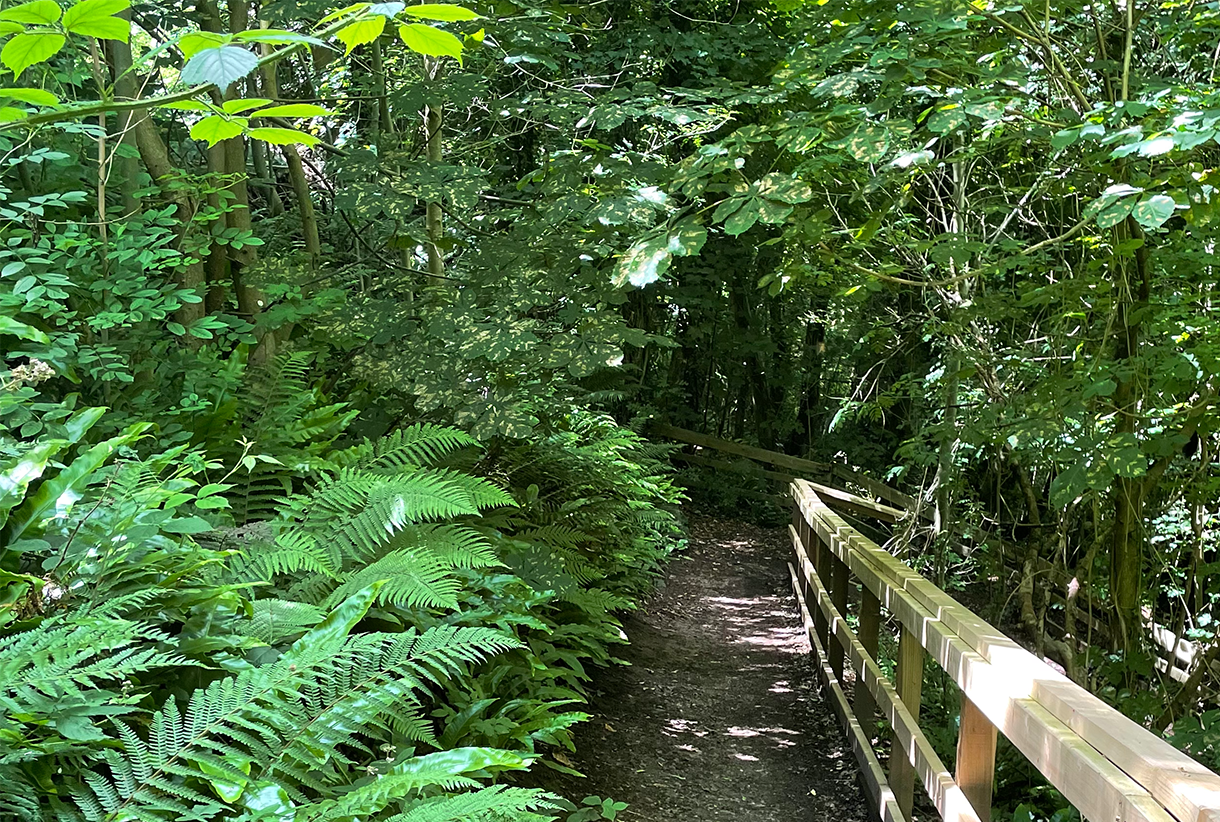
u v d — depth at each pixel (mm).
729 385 14188
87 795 1736
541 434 5023
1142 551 4395
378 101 5664
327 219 6715
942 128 3057
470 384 4051
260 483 3633
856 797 3799
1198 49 4227
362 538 2973
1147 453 3766
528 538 4531
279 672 2008
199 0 4574
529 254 4359
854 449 13070
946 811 2572
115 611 2201
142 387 3814
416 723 2635
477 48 5297
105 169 3869
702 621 6891
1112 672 4266
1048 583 5516
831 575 5422
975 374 4898
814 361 13430
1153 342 4082
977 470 7242
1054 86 4102
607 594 4590
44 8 1000
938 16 3191
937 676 4824
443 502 3004
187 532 2486
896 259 5246
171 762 1779
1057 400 3836
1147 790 1526
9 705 1675
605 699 4668
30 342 3379
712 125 4512
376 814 2174
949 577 6715
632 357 12469
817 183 4176
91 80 4246
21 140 3486
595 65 7645
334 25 1118
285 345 4262
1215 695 4219
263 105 1103
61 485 2387
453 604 2584
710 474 12812
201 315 4324
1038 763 1962
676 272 11305
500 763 1915
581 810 3150
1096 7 4066
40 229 4000
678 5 9242
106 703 1946
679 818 3494
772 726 4625
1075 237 4324
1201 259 3693
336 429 3838
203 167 4770
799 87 3814
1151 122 2871
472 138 7023
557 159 4301
